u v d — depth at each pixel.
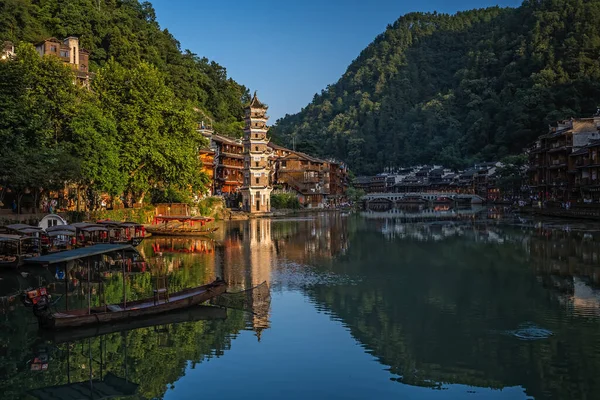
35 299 30.03
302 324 31.42
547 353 26.22
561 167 125.38
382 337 28.95
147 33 168.50
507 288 40.38
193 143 93.12
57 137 70.81
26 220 60.25
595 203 101.81
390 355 26.17
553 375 23.64
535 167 146.12
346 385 22.88
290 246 68.00
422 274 46.91
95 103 78.88
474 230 87.75
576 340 27.98
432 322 31.67
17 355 26.53
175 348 27.38
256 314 33.56
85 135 67.75
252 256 58.50
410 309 34.69
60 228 55.12
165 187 94.81
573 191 117.88
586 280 42.91
